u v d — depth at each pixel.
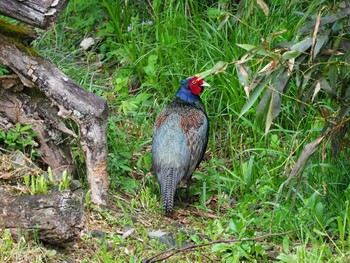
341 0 9.60
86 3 15.14
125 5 14.66
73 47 14.70
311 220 10.68
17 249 9.04
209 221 11.07
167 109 12.21
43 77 10.47
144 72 14.09
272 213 10.80
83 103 10.49
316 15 9.82
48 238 9.26
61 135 10.97
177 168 11.55
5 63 10.49
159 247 9.98
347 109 9.78
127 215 10.79
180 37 14.04
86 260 9.38
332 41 9.81
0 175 10.01
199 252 9.60
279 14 13.70
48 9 9.87
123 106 12.08
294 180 10.24
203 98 13.32
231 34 13.77
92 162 10.72
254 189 11.79
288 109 12.86
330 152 11.32
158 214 11.22
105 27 14.95
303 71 9.91
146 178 12.05
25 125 10.85
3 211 9.23
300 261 9.55
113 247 9.77
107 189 10.86
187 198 12.03
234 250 9.90
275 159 12.21
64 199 9.22
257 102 12.93
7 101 10.78
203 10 14.80
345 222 10.27
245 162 12.33
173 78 13.64
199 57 13.77
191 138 11.85
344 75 9.97
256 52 9.22
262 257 10.09
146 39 14.48
